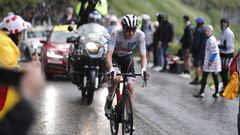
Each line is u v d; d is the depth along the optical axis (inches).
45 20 2662.4
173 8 4963.1
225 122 1038.4
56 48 1584.6
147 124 976.3
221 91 1370.6
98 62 1189.7
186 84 1599.4
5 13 3036.4
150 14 4507.9
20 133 266.8
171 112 1115.9
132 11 4291.3
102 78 1267.2
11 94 284.0
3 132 264.7
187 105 1217.4
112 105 846.5
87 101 1159.6
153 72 1904.5
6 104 358.0
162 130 929.5
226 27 1379.2
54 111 1075.3
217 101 1298.0
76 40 1268.5
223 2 5669.3
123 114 787.4
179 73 1875.0
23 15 2691.9
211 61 1316.4
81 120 995.3
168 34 1945.1
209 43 1317.7
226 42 1374.3
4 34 570.3
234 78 856.3
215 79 1344.7
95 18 1310.3
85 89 1186.0
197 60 1582.2
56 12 3122.5
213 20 5457.7
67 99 1232.8
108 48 836.6
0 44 559.2
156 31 1969.7
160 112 1109.1
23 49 2258.9
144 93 1382.9
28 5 2869.1
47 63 1561.3
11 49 564.7
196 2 5521.7
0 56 557.9
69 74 1279.5
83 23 1400.1
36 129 902.4
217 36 4682.6
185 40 1753.2
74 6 3186.5
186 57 1766.7
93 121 989.2
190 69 1883.6
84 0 1403.8
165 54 1959.9
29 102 269.7
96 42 1214.9
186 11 5108.3
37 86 270.1
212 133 932.6
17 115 266.5
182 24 4665.4
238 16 5782.5
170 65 1919.3
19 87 270.8
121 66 875.4
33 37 2306.8
